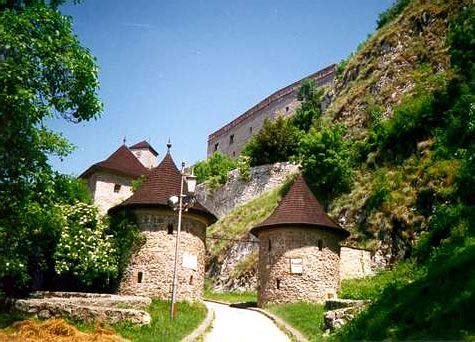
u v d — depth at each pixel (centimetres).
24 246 2170
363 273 3011
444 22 4522
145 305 1992
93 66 1605
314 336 1622
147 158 5672
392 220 3119
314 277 2697
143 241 2489
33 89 1496
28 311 1706
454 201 2553
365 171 3784
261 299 2794
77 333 1453
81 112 1647
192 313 2088
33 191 1606
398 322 1271
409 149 3528
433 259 1916
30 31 1520
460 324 1060
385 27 5350
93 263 2377
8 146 1532
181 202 1853
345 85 5394
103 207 3866
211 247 4391
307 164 4031
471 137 2927
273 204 4350
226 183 5303
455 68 3616
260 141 5412
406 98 4072
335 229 2822
